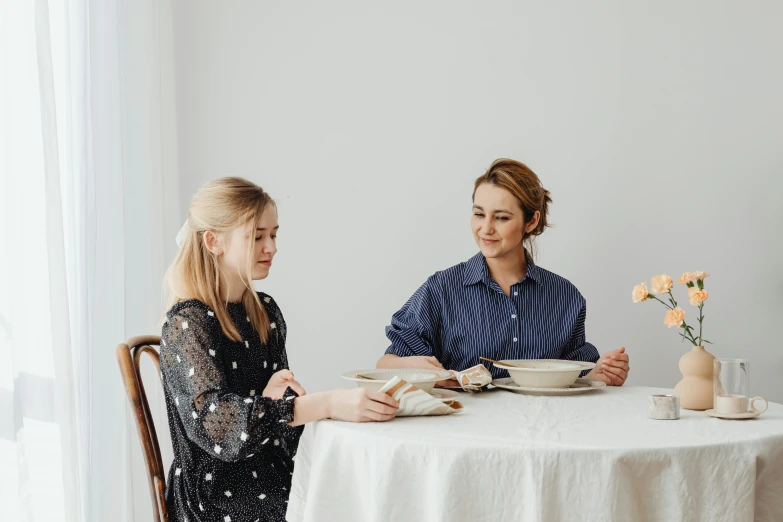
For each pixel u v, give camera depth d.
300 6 2.57
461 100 2.56
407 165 2.57
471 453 1.19
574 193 2.54
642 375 2.54
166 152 2.49
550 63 2.54
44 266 1.72
